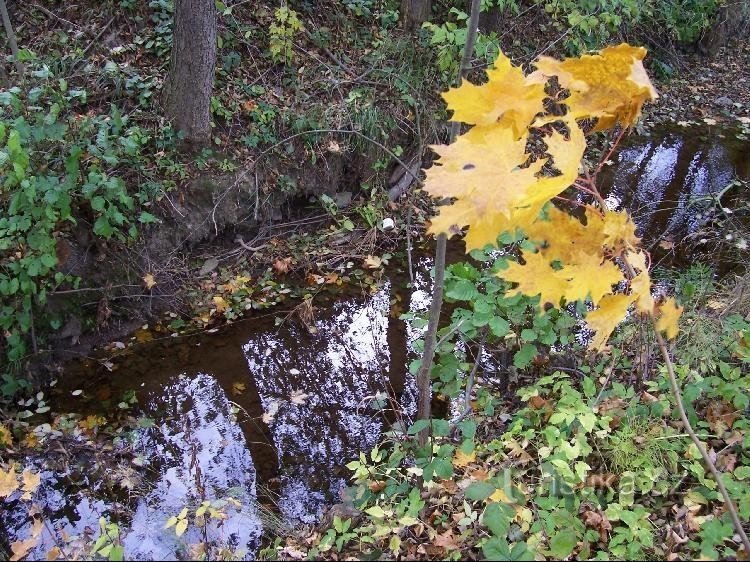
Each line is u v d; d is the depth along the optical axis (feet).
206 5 12.55
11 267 10.50
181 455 10.09
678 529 7.14
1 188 10.88
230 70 15.85
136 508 9.05
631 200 17.58
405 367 11.94
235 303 13.35
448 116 17.53
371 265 14.56
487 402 10.05
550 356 10.85
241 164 14.66
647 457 7.82
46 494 9.25
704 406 8.79
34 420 10.57
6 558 8.19
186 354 12.12
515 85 4.41
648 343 9.36
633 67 4.25
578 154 4.48
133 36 15.47
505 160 4.17
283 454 10.16
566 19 19.92
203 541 8.43
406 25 18.85
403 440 9.59
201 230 13.92
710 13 26.45
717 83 25.79
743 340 9.00
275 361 12.09
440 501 8.04
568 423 8.00
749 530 6.97
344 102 16.19
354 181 16.49
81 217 11.99
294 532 8.61
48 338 11.50
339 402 11.17
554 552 6.52
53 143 11.52
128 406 10.96
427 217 16.29
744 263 13.15
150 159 13.53
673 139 21.39
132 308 12.64
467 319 9.46
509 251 11.68
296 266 14.53
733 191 17.98
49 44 14.71
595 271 4.89
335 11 18.22
